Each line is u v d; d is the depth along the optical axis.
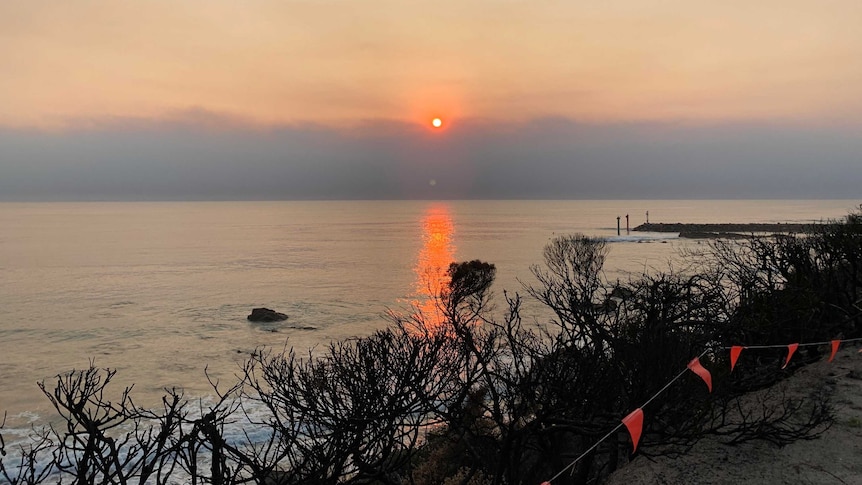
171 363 27.62
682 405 6.33
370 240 132.25
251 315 39.56
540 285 36.59
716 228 118.69
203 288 57.53
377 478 5.88
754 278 9.27
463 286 15.21
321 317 40.38
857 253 9.72
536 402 6.86
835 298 9.66
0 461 4.41
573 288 11.20
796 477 5.11
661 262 55.44
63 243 130.00
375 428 5.88
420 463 9.39
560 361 7.08
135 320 40.28
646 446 5.99
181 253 102.50
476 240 124.25
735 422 6.46
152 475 11.52
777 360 8.55
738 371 7.88
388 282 59.97
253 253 101.19
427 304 38.09
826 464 5.25
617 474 5.87
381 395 6.00
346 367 6.89
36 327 38.00
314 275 67.62
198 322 39.19
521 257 81.62
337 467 5.44
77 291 56.41
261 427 14.73
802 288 8.39
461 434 7.06
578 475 6.55
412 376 7.06
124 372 26.02
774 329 8.20
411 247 108.50
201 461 10.54
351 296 50.06
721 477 5.28
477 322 12.37
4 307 46.84
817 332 9.05
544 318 25.05
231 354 29.36
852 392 6.83
